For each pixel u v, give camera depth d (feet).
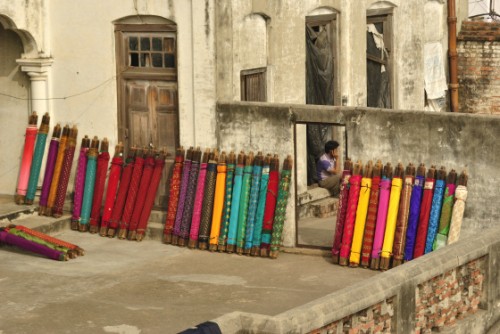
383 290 35.27
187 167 51.98
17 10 53.83
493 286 42.04
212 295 44.39
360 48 66.33
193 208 51.80
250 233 50.52
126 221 53.16
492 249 41.81
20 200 55.26
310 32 62.49
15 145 57.06
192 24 52.47
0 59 56.80
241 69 54.70
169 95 54.03
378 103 70.64
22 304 42.73
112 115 55.11
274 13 57.82
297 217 52.54
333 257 49.37
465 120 47.65
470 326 40.70
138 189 53.21
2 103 57.16
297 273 48.01
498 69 78.33
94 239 53.36
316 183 62.69
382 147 49.44
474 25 79.15
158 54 54.03
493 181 47.42
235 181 50.83
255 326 30.55
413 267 37.35
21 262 48.96
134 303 43.09
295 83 60.34
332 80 64.54
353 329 34.01
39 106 55.98
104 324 40.19
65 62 55.67
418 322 37.78
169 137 54.29
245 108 51.75
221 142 52.60
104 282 46.14
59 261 49.32
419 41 72.69
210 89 52.49
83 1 54.90
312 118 50.62
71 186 55.88
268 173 50.34
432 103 76.59
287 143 51.01
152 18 53.67
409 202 47.98
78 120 55.88
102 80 55.11
